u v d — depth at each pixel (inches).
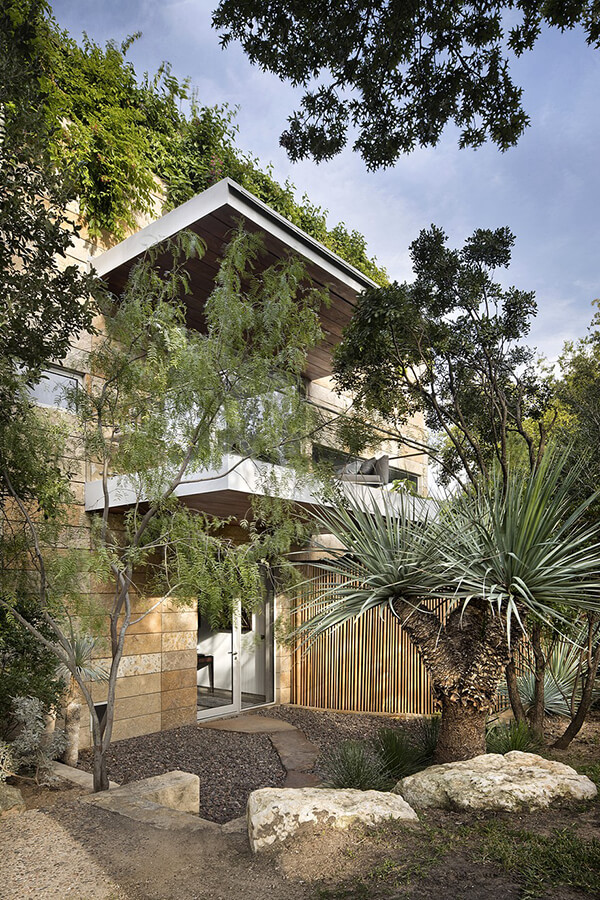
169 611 326.3
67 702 236.7
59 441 198.1
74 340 286.2
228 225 274.1
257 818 133.3
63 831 144.6
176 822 150.5
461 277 246.2
